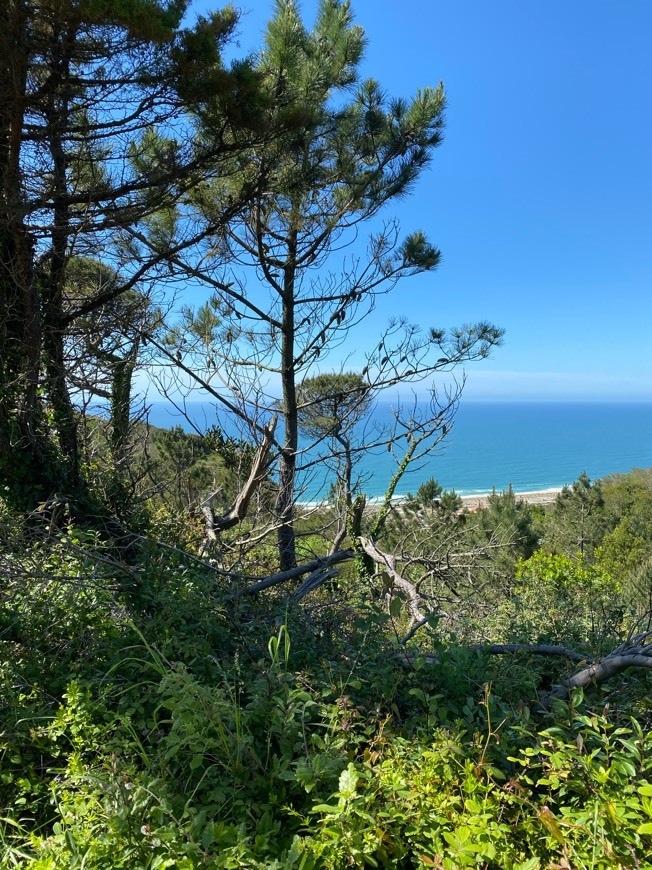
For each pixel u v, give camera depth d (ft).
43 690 10.45
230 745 8.41
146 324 25.81
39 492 20.83
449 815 7.32
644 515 113.19
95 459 25.85
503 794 7.66
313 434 36.83
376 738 8.93
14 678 10.59
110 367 24.23
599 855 6.49
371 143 31.86
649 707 10.18
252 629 13.12
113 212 22.16
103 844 6.65
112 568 13.89
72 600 12.18
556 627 14.92
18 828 7.95
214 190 30.25
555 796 8.23
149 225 28.99
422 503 38.50
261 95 21.53
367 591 18.33
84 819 7.41
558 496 120.78
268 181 26.94
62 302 24.39
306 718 9.65
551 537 107.55
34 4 16.89
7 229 20.06
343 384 37.99
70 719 9.15
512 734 9.38
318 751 8.86
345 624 14.65
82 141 21.72
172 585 13.80
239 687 10.33
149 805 7.41
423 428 33.24
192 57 19.47
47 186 21.34
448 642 12.41
